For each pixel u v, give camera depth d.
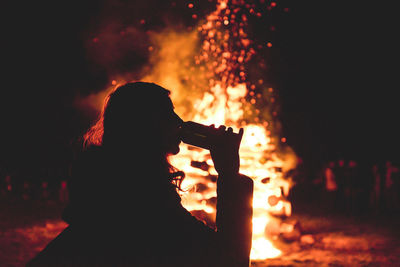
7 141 23.14
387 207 16.19
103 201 1.07
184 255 1.01
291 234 9.56
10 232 10.59
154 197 1.07
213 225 4.52
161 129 1.10
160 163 1.10
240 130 1.13
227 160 1.10
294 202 18.28
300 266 7.67
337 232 11.04
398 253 8.70
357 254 8.61
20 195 19.34
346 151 23.44
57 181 20.86
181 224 1.05
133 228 1.04
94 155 1.12
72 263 1.04
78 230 1.09
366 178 17.12
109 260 1.02
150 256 1.01
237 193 1.07
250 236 1.06
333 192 16.05
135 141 1.09
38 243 9.43
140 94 1.12
